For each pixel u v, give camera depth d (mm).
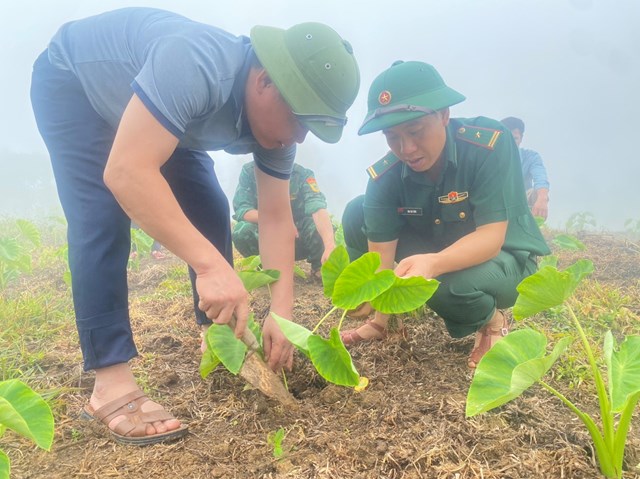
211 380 2234
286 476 1610
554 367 2221
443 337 2639
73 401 2111
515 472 1581
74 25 2004
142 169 1582
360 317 2602
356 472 1614
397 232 2586
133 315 3100
